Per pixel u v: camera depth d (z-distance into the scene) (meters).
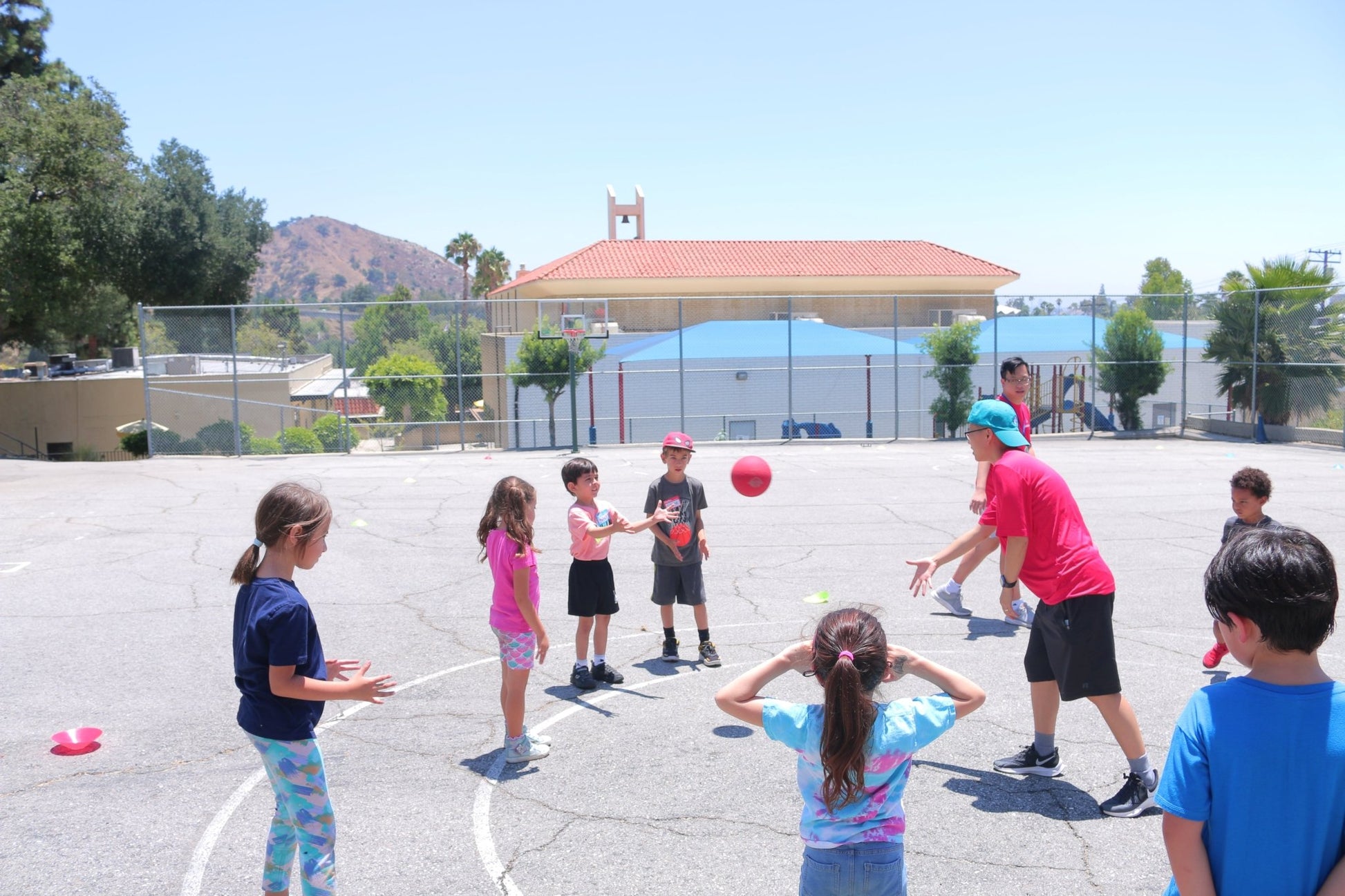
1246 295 25.55
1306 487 16.05
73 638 8.08
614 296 44.25
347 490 16.84
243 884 4.23
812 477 18.41
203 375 25.14
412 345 25.19
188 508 14.80
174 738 5.95
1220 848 2.20
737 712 2.94
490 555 5.47
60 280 33.38
